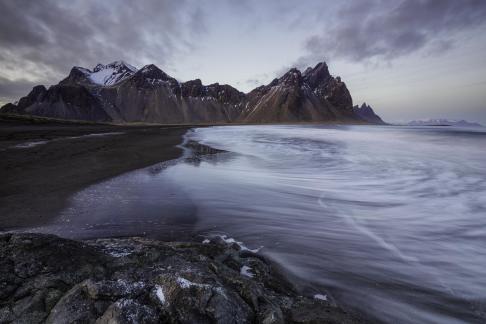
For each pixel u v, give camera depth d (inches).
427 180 575.2
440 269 233.1
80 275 157.2
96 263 169.2
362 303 184.2
